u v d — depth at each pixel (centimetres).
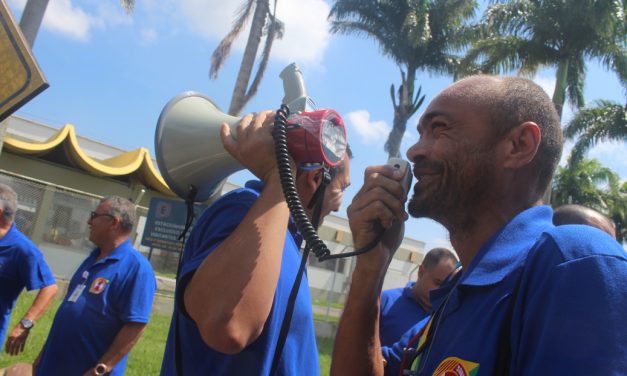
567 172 2964
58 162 1861
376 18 2244
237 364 157
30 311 435
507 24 1816
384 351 231
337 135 159
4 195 434
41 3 941
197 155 170
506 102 137
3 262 430
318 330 1369
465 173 137
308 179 178
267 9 1539
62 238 1220
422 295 391
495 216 139
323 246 145
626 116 1972
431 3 2261
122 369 359
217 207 166
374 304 176
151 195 2031
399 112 2277
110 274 357
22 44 264
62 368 346
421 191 144
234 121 166
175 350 164
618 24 1681
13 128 2247
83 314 351
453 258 391
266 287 141
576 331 99
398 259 2231
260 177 157
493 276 120
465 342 118
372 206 160
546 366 101
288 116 156
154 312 1212
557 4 1753
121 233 373
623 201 3089
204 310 140
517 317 112
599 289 101
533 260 114
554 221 248
